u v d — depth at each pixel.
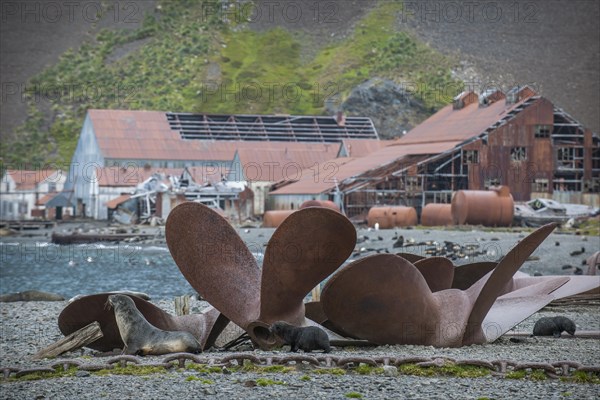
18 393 16.73
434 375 18.39
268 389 16.80
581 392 16.88
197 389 16.81
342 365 19.20
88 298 21.70
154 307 21.69
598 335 25.78
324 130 179.50
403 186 119.75
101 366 19.25
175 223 22.12
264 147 165.50
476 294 22.70
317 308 23.56
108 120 164.12
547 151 122.25
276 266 20.83
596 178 124.00
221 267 22.11
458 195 100.88
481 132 120.62
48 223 134.50
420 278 21.97
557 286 26.30
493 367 19.12
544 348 22.78
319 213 20.19
